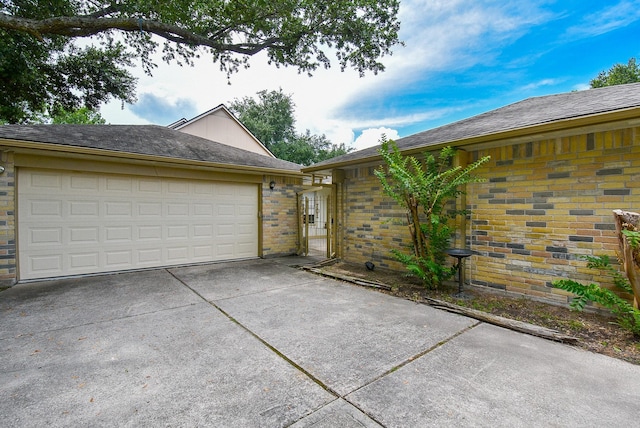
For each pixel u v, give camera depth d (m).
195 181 7.50
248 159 8.73
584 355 2.84
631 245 2.97
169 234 7.13
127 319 3.80
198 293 4.98
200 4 6.57
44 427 1.90
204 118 18.23
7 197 5.33
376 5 8.66
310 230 12.29
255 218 8.59
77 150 5.52
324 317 3.88
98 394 2.25
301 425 1.92
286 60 9.59
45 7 7.39
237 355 2.86
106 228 6.35
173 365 2.68
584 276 3.96
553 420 1.96
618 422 1.94
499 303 4.29
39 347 3.02
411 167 5.63
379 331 3.43
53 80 10.88
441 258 5.16
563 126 3.60
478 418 1.98
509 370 2.58
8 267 5.36
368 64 10.00
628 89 4.71
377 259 6.73
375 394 2.25
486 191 4.90
